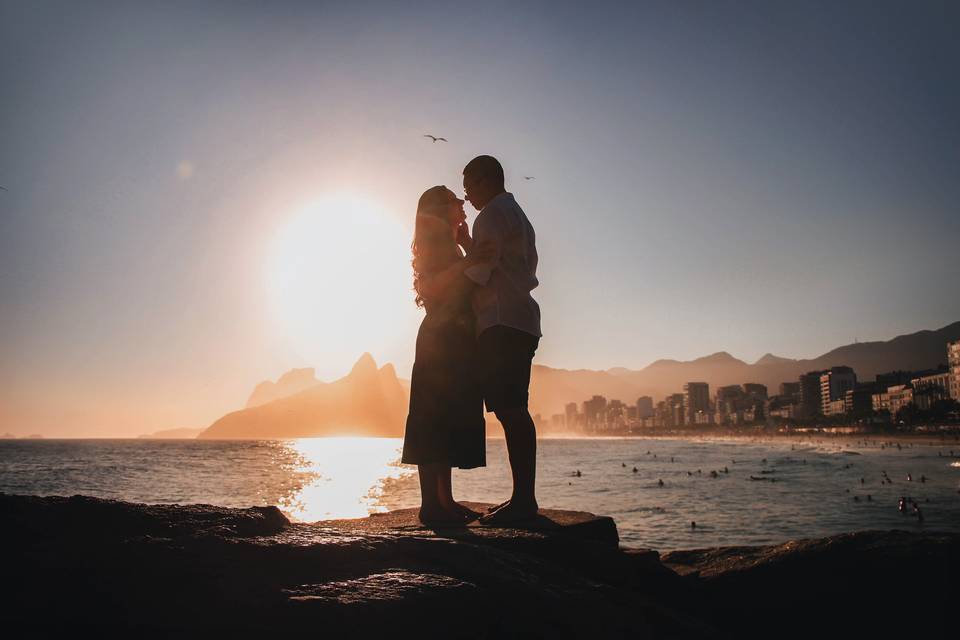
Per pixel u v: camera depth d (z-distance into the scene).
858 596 4.51
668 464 111.00
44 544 1.82
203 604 1.63
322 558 2.06
